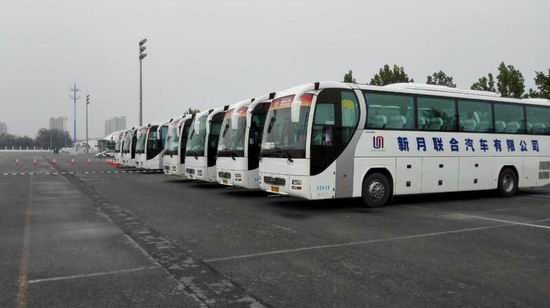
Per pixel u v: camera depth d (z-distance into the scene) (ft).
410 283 18.20
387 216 35.19
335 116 37.50
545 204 43.32
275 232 28.58
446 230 29.37
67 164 138.00
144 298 16.46
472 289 17.49
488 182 47.34
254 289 17.44
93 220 33.19
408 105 41.55
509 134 49.21
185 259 21.90
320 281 18.43
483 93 47.98
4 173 91.91
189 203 43.34
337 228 30.01
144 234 27.94
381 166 39.60
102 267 20.51
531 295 16.81
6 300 16.25
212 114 56.80
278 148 38.75
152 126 88.63
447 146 43.91
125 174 89.10
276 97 40.78
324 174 36.70
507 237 27.14
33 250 23.71
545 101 53.42
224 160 49.98
